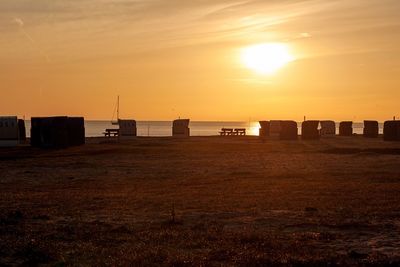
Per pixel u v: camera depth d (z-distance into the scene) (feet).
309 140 277.44
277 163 157.48
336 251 47.26
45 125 211.61
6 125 219.20
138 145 230.48
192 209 72.84
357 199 80.18
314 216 65.51
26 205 78.28
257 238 52.29
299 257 44.45
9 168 144.56
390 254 45.83
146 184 107.55
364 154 186.19
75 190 98.53
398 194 85.56
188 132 307.17
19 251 47.50
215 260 43.88
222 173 130.82
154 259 44.16
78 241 52.06
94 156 180.86
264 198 82.79
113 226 60.18
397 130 269.85
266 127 302.04
